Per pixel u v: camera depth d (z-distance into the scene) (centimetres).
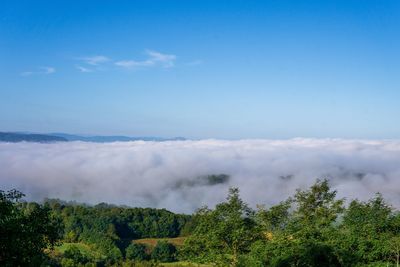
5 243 2409
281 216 4622
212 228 4369
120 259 10700
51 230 2778
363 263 3497
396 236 3800
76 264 9444
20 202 2733
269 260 3553
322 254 3406
